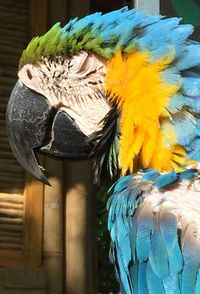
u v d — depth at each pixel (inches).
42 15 43.5
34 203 42.3
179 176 25.7
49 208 42.4
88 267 42.6
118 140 27.7
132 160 27.0
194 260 24.5
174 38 27.0
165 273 25.0
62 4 43.9
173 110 26.6
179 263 24.7
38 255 42.0
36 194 42.4
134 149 27.0
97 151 28.5
